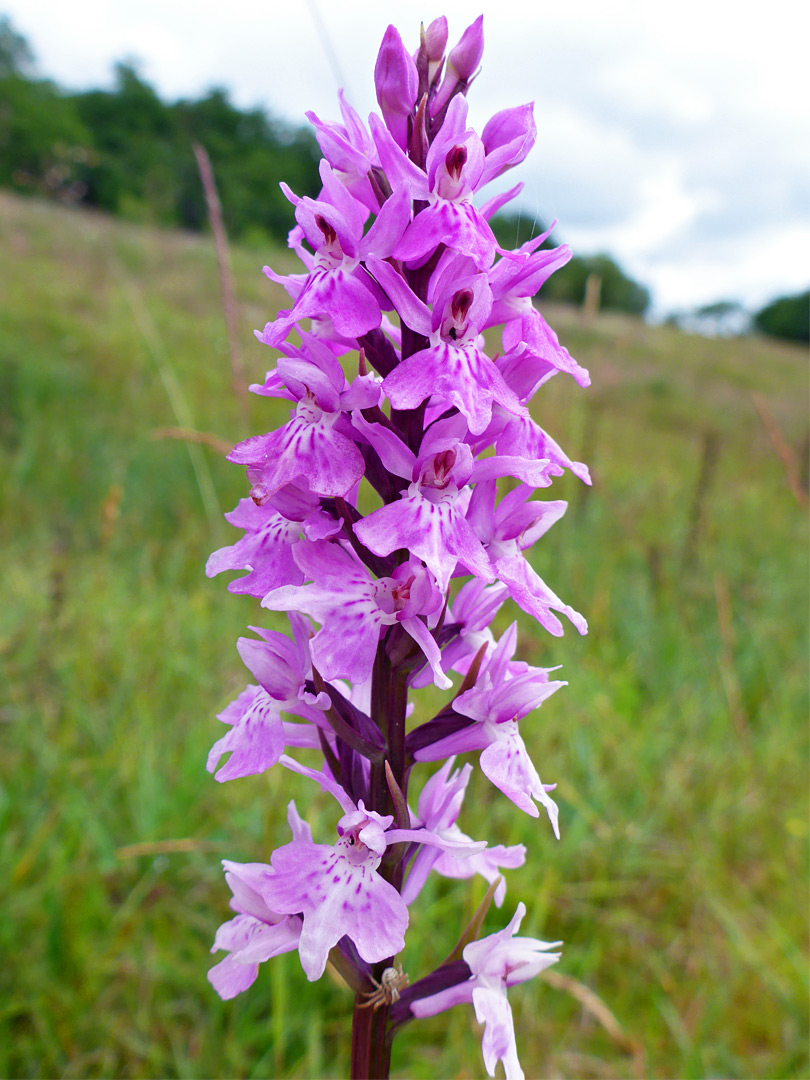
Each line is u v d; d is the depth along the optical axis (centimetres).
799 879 16
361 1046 8
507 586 8
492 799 17
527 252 8
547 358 8
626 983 14
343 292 7
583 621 8
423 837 7
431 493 7
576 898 15
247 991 13
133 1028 12
